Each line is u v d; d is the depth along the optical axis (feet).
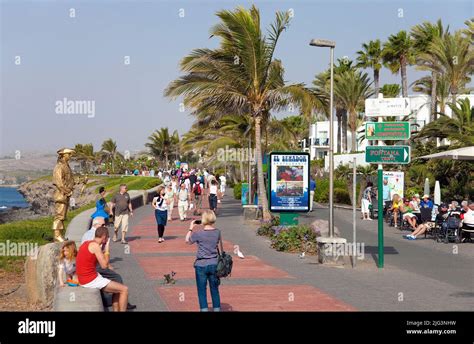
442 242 72.74
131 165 382.63
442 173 120.57
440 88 218.79
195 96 92.22
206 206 128.77
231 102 93.61
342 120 268.41
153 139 386.73
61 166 47.42
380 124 53.11
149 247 65.57
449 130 131.64
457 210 74.13
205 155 211.20
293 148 297.33
